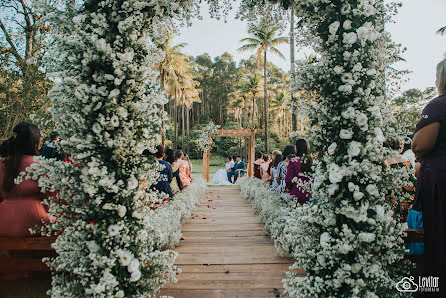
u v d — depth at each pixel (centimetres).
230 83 5628
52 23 204
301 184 239
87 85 194
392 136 216
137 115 207
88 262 192
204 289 268
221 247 386
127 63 195
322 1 211
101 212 192
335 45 211
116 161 199
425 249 191
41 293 229
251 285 275
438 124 182
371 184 202
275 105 4178
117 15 200
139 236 205
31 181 242
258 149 4266
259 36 2278
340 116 207
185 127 5403
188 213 521
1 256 239
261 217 526
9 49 595
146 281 211
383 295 203
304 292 201
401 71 215
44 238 227
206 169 1420
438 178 183
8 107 565
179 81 3109
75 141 189
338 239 197
